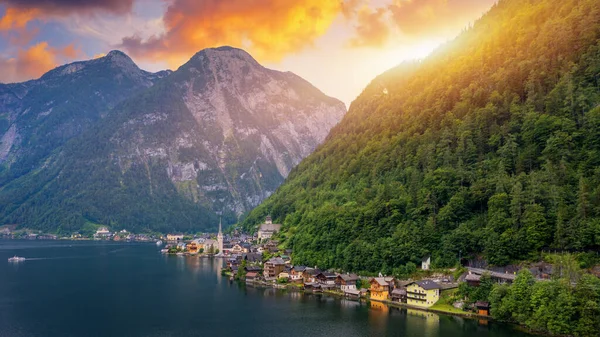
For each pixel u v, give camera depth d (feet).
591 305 485.56
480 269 653.30
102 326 592.19
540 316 512.22
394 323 580.30
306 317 624.59
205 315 643.45
